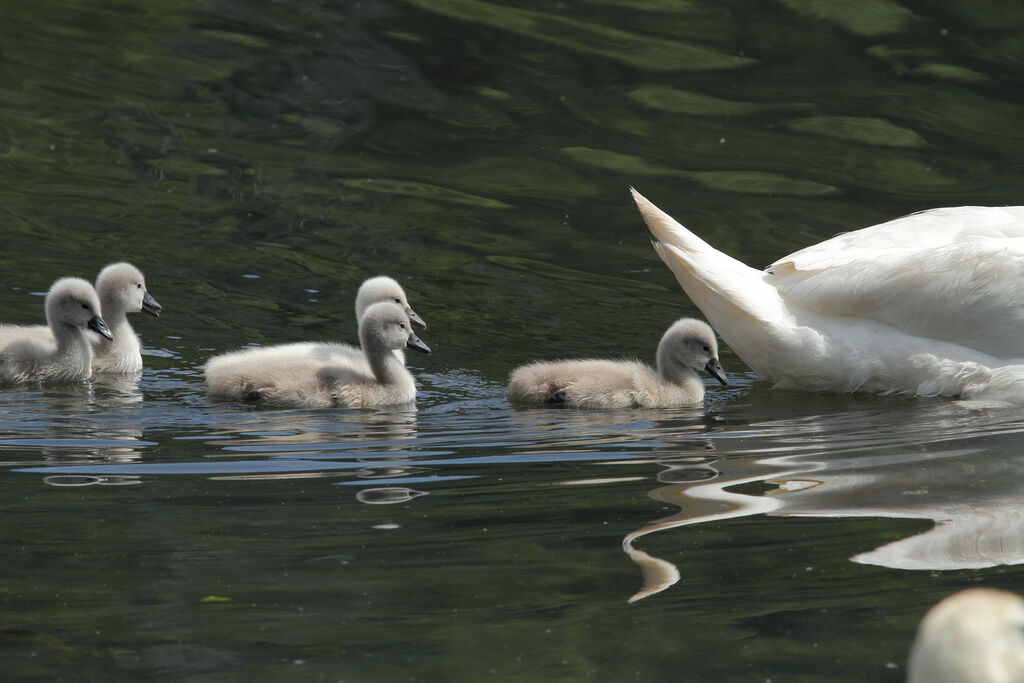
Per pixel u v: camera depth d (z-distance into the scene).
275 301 15.95
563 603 7.64
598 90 24.41
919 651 3.91
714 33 27.28
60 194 19.02
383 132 22.34
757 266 17.31
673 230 13.82
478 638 7.20
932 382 13.08
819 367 13.28
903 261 13.30
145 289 14.43
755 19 28.08
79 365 13.51
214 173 20.25
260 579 7.99
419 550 8.46
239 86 23.92
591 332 15.42
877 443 11.20
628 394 13.10
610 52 26.17
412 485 9.91
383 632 7.26
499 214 19.23
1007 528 8.76
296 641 7.16
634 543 8.58
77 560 8.27
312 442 11.29
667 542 8.59
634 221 19.14
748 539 8.64
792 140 22.48
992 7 28.59
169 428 11.74
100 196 19.05
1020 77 25.27
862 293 13.30
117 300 14.02
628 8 28.42
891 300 13.23
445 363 14.45
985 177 20.95
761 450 11.02
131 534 8.73
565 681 6.70
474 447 11.16
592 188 20.39
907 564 8.15
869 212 19.47
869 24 27.80
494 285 16.75
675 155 21.80
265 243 17.70
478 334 15.29
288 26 26.89
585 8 28.31
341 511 9.24
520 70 25.16
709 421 12.37
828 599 7.64
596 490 9.77
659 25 27.64
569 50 26.22
